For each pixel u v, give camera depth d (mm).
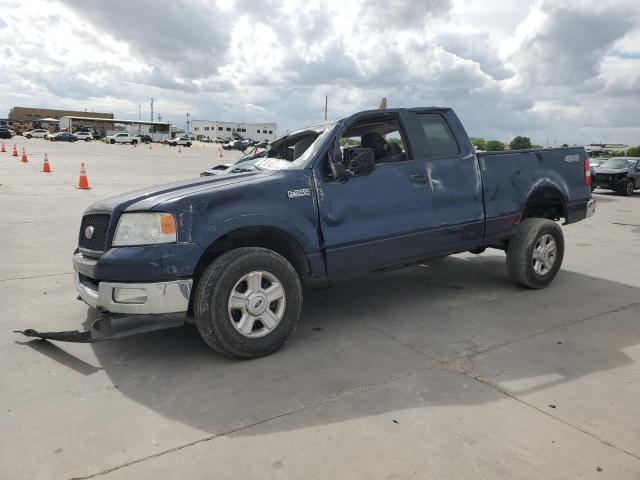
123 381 3367
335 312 4809
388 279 6016
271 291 3750
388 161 4738
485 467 2449
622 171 18156
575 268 6688
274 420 2869
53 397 3143
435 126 4910
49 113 132000
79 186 14758
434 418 2889
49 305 4895
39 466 2449
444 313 4770
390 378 3402
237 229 3699
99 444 2637
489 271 6387
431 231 4668
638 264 6957
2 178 16969
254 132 122875
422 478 2369
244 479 2359
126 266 3426
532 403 3068
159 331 4297
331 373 3484
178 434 2730
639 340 4113
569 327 4398
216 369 3553
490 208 5121
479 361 3682
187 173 22453
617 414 2949
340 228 4133
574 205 5941
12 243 7547
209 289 3496
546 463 2482
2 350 3861
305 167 4055
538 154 5574
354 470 2424
